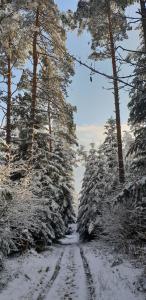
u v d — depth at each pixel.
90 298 9.59
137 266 12.86
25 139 19.98
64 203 30.97
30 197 14.27
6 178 13.93
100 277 11.89
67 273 13.98
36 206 14.67
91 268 14.60
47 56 20.91
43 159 21.06
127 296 9.27
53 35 20.17
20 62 20.03
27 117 20.75
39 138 21.14
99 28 17.80
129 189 12.09
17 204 13.32
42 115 21.67
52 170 23.23
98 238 29.52
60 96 21.09
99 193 31.02
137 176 12.38
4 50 18.41
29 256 17.42
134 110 15.70
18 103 20.44
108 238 20.34
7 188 12.97
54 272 13.73
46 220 22.30
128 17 7.00
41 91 21.47
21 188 14.21
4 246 12.68
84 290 10.71
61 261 17.75
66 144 28.53
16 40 18.62
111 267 13.88
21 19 17.83
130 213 16.81
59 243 31.25
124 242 17.27
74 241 40.16
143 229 16.27
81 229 36.88
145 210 14.54
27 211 13.89
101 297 9.55
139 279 10.59
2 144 14.85
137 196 12.02
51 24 20.00
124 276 11.50
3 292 10.27
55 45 20.20
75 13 11.27
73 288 11.15
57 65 20.72
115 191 18.75
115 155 36.16
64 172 31.52
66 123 21.89
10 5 16.59
